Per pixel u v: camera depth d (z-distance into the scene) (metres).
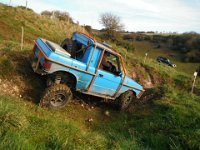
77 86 7.46
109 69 8.07
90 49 7.26
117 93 8.66
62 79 7.22
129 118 8.73
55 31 25.88
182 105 9.95
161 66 22.11
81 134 5.44
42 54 6.72
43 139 4.64
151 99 11.13
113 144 5.77
